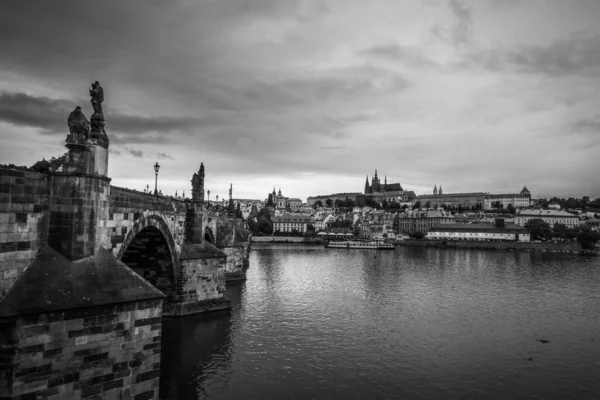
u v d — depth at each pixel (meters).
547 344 59.00
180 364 47.66
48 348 26.94
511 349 56.72
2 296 26.03
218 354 50.94
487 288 106.25
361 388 43.34
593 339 61.66
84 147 30.88
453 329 66.12
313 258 196.25
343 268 151.12
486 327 67.62
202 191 69.00
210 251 67.69
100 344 29.25
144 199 46.19
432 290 102.19
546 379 46.81
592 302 88.81
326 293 94.75
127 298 30.47
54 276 28.39
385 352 54.34
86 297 28.59
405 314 75.62
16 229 27.19
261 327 63.09
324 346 55.78
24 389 26.00
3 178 26.41
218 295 67.81
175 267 61.75
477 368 49.66
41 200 29.08
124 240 40.59
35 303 26.38
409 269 150.25
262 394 41.03
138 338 31.23
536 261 189.50
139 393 31.17
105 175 33.66
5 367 25.55
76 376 28.16
